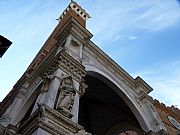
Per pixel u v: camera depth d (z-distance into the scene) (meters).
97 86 20.55
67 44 15.70
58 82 12.50
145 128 18.03
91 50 18.81
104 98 21.41
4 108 20.23
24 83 19.58
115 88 19.05
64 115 10.70
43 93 12.64
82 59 16.86
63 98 11.59
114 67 20.02
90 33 18.03
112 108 21.48
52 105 10.97
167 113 27.66
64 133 9.87
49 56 17.50
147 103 19.98
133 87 20.98
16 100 18.27
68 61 13.95
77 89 12.94
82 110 23.30
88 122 23.25
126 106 20.91
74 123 10.45
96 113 22.91
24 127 10.05
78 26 17.47
